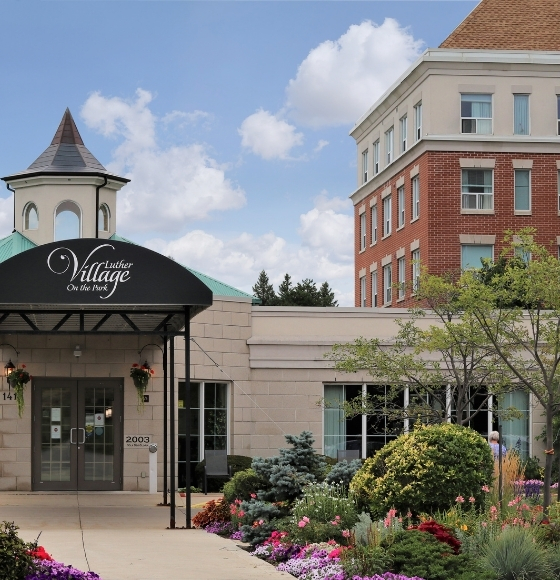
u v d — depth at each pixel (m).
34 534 15.96
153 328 22.38
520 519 13.48
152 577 11.74
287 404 26.44
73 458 24.25
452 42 45.50
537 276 18.27
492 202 43.34
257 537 15.00
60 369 24.30
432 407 25.66
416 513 14.47
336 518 14.00
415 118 45.28
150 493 23.81
